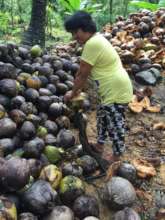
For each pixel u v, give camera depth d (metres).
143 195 4.18
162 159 4.79
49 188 3.48
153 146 5.03
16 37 9.72
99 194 4.09
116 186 3.82
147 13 7.90
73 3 9.93
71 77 5.56
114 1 12.54
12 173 3.30
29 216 3.29
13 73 4.75
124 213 3.60
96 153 4.53
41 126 4.48
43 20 7.32
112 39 7.30
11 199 3.38
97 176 4.29
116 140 4.15
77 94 4.26
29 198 3.39
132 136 5.19
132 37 7.28
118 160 4.35
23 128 4.20
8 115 4.38
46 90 4.89
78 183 3.77
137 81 6.46
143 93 6.02
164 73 6.70
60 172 3.85
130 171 4.15
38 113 4.76
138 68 6.55
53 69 5.49
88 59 3.79
